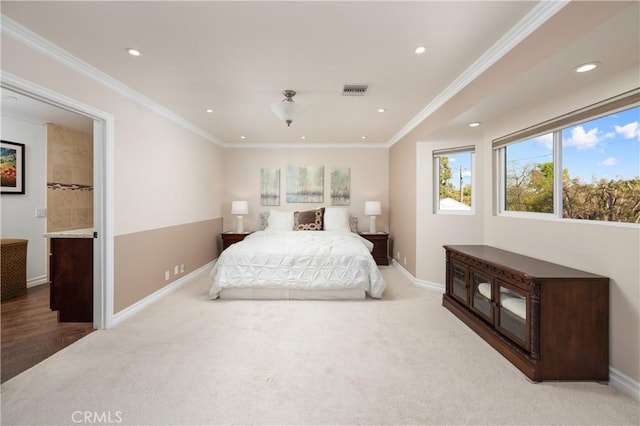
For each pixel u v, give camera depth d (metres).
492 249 2.96
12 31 1.86
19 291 3.60
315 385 1.83
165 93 3.05
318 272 3.43
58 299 2.83
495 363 2.09
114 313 2.77
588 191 2.11
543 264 2.25
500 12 1.75
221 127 4.50
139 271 3.15
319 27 1.90
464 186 3.71
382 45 2.11
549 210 2.46
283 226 5.28
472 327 2.63
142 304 3.18
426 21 1.83
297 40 2.06
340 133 4.87
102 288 2.65
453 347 2.32
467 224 3.57
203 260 4.87
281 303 3.34
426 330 2.63
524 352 1.99
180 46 2.13
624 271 1.78
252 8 1.71
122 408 1.62
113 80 2.69
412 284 4.13
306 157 5.80
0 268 3.39
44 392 1.75
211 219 5.22
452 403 1.67
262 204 5.82
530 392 1.77
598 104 1.96
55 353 2.22
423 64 2.40
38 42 2.01
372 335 2.53
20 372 1.97
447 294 3.21
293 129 4.61
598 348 1.87
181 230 4.10
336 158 5.80
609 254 1.86
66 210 4.46
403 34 1.98
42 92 2.07
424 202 3.96
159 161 3.54
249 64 2.40
